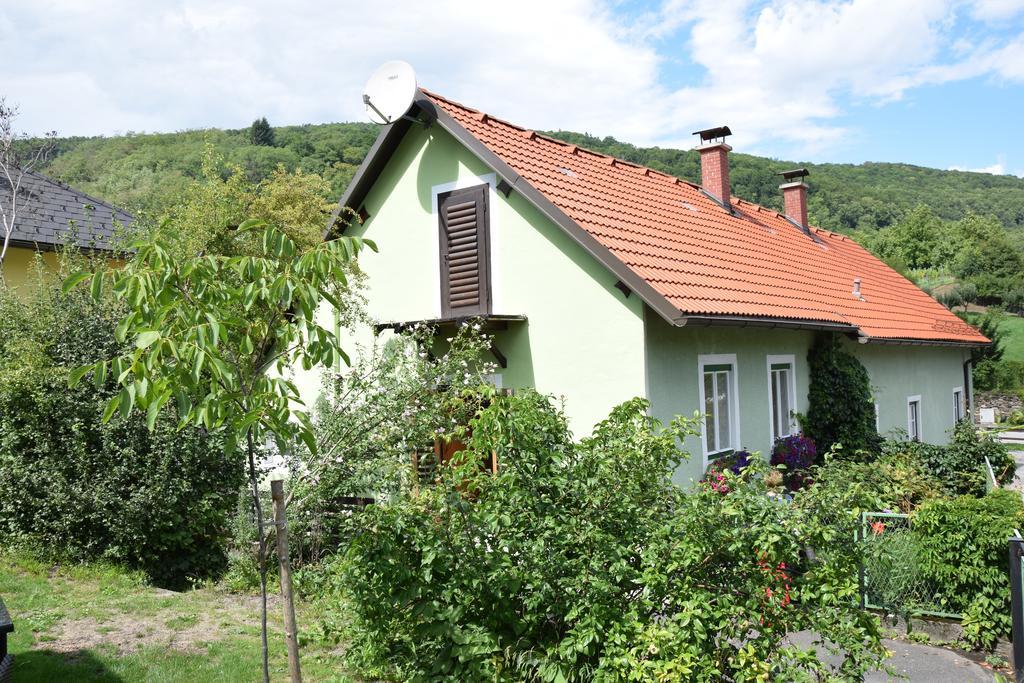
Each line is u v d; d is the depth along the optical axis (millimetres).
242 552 9539
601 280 10602
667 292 9930
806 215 22812
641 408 6062
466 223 12148
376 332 10383
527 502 5438
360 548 5430
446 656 5473
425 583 5371
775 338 13352
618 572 5094
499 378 11656
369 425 8961
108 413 3824
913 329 17141
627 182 14523
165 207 15445
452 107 12703
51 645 6742
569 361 10922
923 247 73062
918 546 8336
